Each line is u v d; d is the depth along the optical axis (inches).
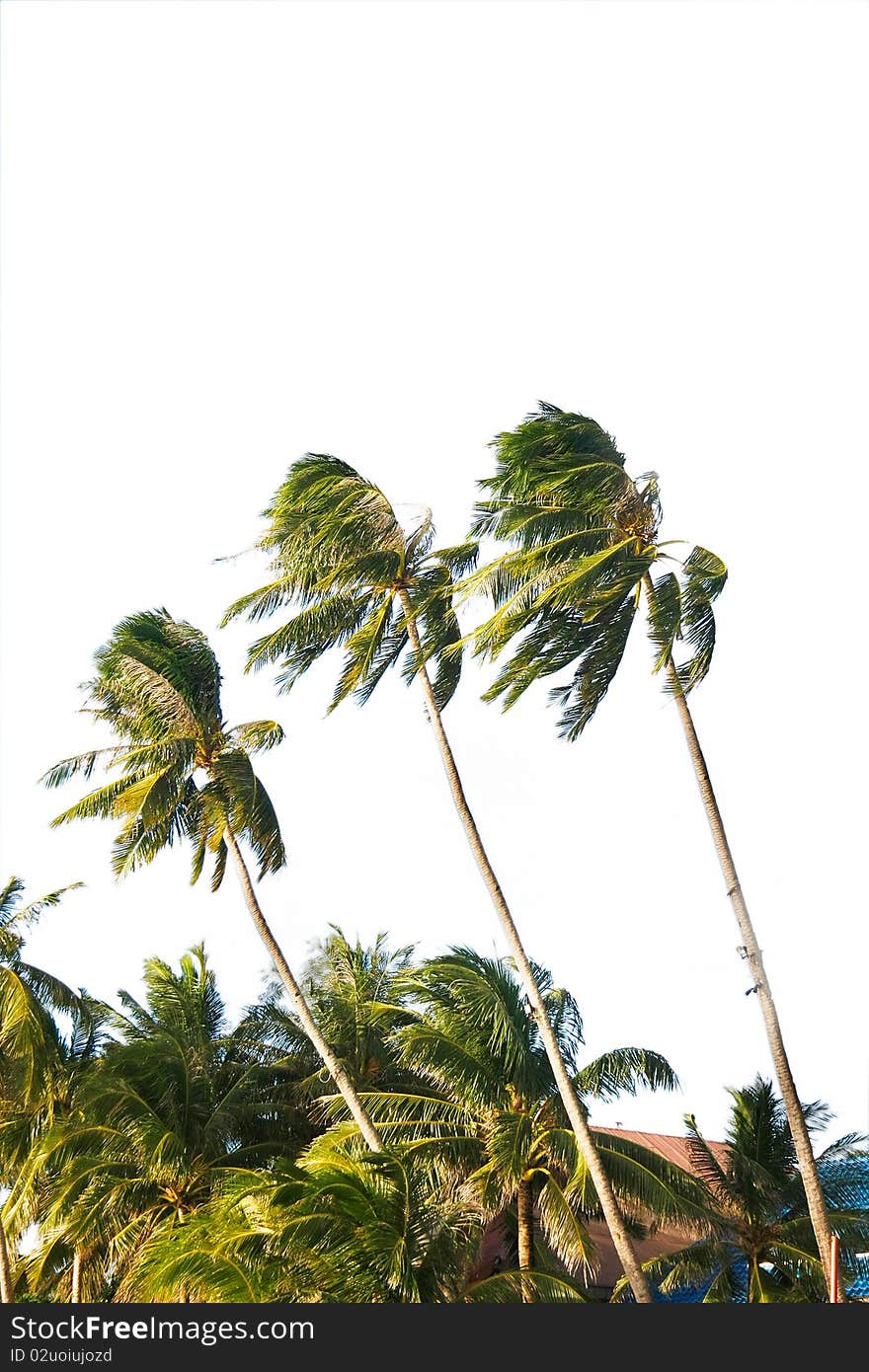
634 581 971.3
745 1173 1192.2
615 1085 1141.1
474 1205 1032.2
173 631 1200.2
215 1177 1256.2
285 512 1117.1
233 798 1119.6
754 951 924.0
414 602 1085.1
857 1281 1193.4
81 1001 1422.2
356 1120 1059.3
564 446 1028.5
